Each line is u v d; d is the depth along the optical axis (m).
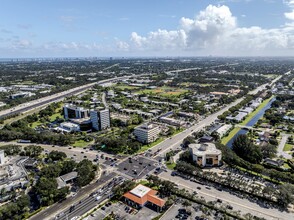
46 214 146.38
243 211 145.12
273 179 180.75
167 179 184.62
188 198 158.12
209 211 145.00
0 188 167.75
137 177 188.38
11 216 141.75
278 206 150.00
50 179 168.12
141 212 146.88
